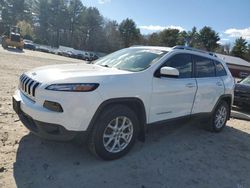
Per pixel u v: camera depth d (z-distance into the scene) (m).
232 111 9.60
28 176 3.54
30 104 3.82
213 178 4.14
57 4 87.19
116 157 4.21
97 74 3.99
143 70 4.45
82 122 3.71
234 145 5.71
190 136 5.88
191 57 5.47
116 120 4.09
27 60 20.73
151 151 4.76
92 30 87.69
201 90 5.49
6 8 89.00
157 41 93.00
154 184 3.74
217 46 100.50
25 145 4.36
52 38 88.50
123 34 92.25
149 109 4.48
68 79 3.72
